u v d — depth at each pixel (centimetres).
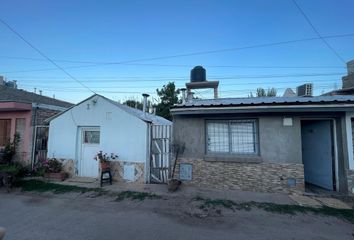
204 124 901
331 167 837
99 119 1034
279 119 830
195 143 902
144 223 559
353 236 495
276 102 783
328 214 616
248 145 862
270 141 829
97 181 969
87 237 482
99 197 772
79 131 1075
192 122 912
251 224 555
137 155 970
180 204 695
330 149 841
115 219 584
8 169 925
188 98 1198
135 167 968
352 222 570
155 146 972
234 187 846
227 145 883
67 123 1082
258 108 793
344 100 755
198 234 498
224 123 891
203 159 886
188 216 605
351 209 647
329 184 847
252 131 862
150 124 987
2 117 1238
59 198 770
